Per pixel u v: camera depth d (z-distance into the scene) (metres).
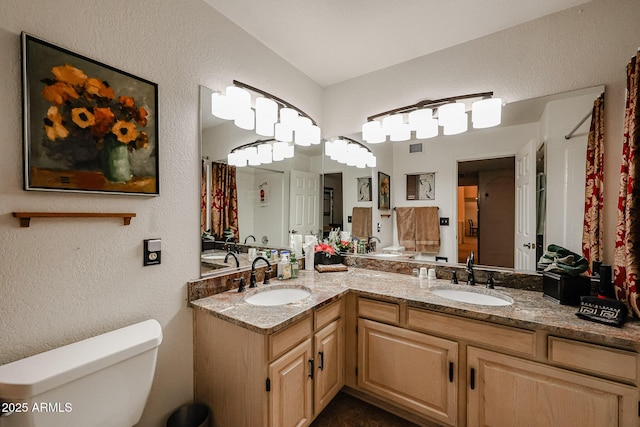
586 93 1.51
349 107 2.39
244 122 1.71
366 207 2.31
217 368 1.39
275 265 2.03
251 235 1.88
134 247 1.26
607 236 1.46
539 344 1.22
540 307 1.37
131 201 1.25
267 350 1.20
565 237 1.58
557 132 1.59
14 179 0.94
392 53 2.02
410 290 1.69
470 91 1.86
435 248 2.01
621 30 1.43
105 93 1.14
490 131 1.80
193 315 1.50
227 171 1.70
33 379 0.83
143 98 1.27
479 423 1.36
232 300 1.49
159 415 1.36
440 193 1.99
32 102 0.96
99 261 1.15
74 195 1.08
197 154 1.52
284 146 2.13
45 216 0.99
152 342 1.11
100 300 1.15
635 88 1.21
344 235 2.43
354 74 2.31
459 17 1.64
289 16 1.65
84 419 0.93
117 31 1.19
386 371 1.64
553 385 1.19
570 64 1.55
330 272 2.16
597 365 1.10
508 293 1.61
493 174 1.80
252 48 1.82
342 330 1.76
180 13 1.43
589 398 1.12
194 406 1.46
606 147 1.46
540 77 1.64
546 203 1.63
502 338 1.29
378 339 1.67
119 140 1.19
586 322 1.18
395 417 1.68
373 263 2.26
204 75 1.55
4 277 0.93
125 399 1.04
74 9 1.07
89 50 1.11
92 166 1.11
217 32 1.61
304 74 2.29
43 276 1.01
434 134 1.90
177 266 1.43
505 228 1.77
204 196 1.57
